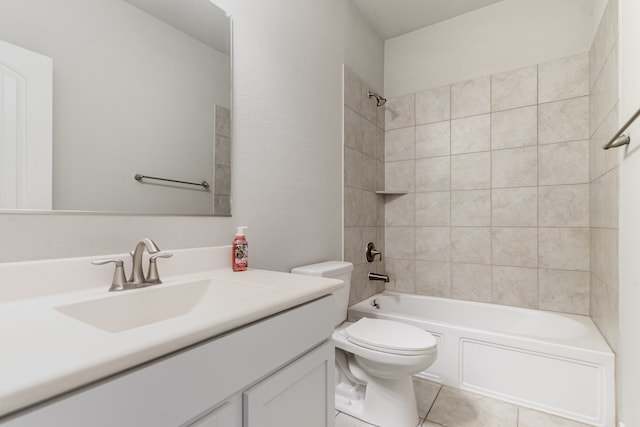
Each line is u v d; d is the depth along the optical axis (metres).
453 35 2.40
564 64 2.01
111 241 0.90
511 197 2.16
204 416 0.57
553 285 2.03
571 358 1.47
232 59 1.26
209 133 1.17
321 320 0.90
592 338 1.58
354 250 2.17
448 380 1.78
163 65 1.03
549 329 1.93
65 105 0.81
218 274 1.08
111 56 0.90
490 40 2.26
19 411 0.36
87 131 0.85
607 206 1.54
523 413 1.52
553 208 2.04
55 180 0.79
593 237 1.84
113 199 0.90
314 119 1.76
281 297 0.75
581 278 1.95
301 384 0.82
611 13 1.46
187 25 1.10
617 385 1.36
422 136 2.50
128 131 0.94
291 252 1.58
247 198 1.33
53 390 0.37
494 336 1.65
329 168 1.90
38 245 0.76
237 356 0.63
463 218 2.33
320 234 1.81
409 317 1.92
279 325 0.74
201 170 1.14
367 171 2.36
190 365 0.53
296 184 1.62
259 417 0.67
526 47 2.13
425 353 1.31
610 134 1.48
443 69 2.43
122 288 0.84
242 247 1.16
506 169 2.18
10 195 0.71
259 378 0.68
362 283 2.27
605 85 1.57
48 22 0.78
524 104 2.13
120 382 0.44
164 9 1.04
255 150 1.37
